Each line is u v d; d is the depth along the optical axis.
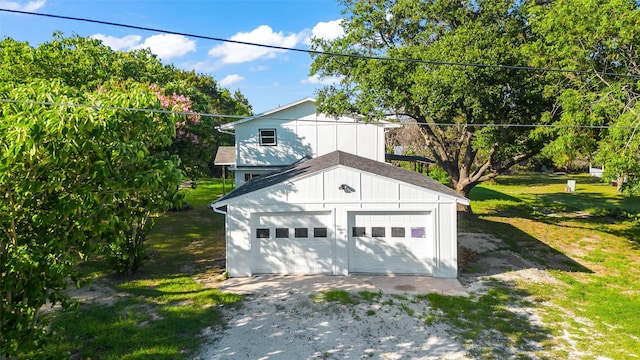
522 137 18.53
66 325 8.70
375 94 17.70
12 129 4.74
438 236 12.30
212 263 13.98
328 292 10.83
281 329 8.77
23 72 16.50
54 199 5.56
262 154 20.20
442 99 16.16
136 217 6.79
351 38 19.59
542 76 15.86
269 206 12.47
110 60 24.17
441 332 8.70
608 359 7.77
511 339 8.48
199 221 21.33
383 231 12.59
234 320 9.23
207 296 10.62
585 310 10.30
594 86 14.32
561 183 43.25
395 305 10.08
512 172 53.69
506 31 17.02
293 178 12.50
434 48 17.12
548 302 10.71
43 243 5.59
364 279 12.07
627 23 12.68
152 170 5.80
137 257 12.73
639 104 12.38
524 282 12.29
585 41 14.25
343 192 12.44
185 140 18.11
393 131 38.53
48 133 4.86
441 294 10.88
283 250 12.66
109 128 5.38
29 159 4.89
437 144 22.47
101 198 5.68
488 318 9.50
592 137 14.92
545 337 8.63
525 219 22.78
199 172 20.62
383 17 20.06
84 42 24.33
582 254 16.23
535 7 15.46
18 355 5.64
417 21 19.98
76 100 5.48
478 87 15.89
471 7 18.16
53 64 17.59
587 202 29.58
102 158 5.43
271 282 11.83
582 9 13.78
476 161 37.28
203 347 7.99
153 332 8.50
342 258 12.50
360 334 8.56
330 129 20.02
